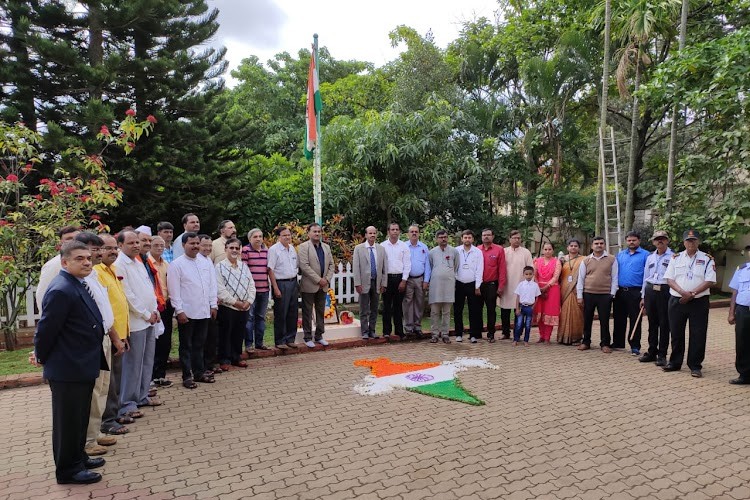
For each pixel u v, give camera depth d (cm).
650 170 1476
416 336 774
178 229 1138
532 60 1304
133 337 442
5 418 452
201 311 533
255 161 1373
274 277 657
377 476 346
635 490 332
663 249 643
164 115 1010
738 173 969
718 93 750
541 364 640
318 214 818
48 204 696
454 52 1720
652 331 654
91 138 911
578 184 1878
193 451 385
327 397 509
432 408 479
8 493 323
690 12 1191
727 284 1337
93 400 373
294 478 344
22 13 884
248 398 505
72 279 335
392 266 735
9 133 696
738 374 610
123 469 356
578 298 725
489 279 759
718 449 397
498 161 1395
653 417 463
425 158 1097
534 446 397
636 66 1116
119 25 952
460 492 326
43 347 320
